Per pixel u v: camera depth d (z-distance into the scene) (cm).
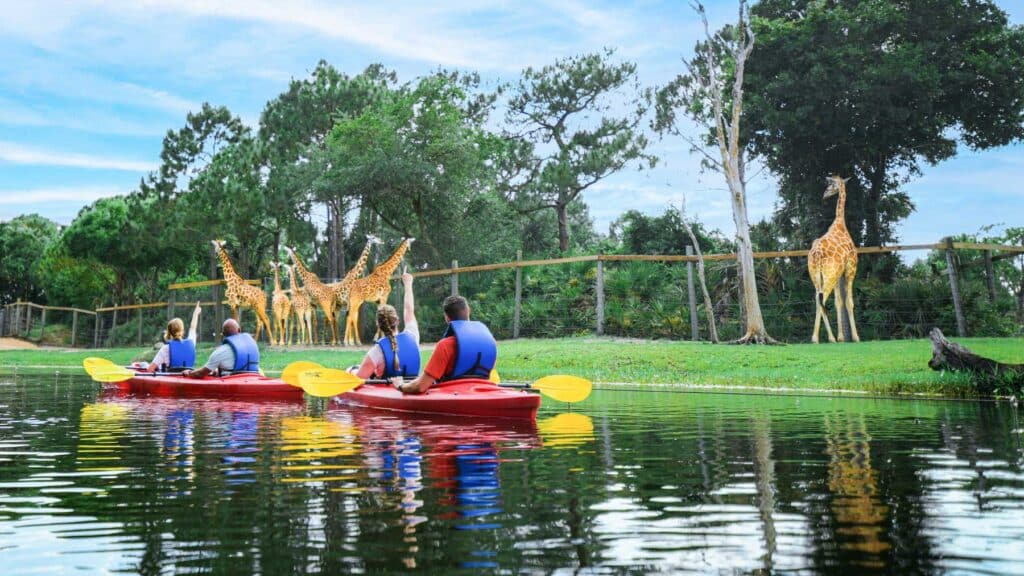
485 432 689
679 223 3381
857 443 598
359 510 370
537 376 1631
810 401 1039
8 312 5044
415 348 991
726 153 2120
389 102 3781
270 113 4081
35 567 283
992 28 2888
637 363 1752
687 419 796
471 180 3669
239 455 552
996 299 2283
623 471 478
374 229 4000
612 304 2589
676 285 2692
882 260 2666
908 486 421
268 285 3722
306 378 891
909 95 2809
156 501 393
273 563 284
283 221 3831
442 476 462
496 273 3150
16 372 2042
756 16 3098
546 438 642
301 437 658
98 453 565
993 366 1184
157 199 4191
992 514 354
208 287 3934
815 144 3005
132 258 4472
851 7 2955
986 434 650
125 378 1247
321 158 3481
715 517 354
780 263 2716
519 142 4153
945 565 278
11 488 429
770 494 405
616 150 3784
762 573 271
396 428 721
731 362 1678
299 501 391
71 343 4828
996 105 2912
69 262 5128
